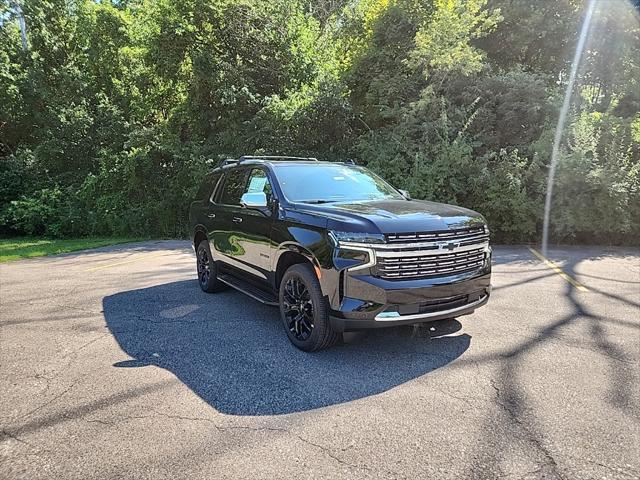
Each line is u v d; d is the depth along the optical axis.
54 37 19.94
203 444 2.85
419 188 11.98
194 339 4.79
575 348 4.34
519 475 2.49
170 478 2.52
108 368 4.06
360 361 4.11
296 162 5.65
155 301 6.43
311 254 4.14
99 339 4.85
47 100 18.75
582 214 11.20
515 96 13.52
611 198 10.89
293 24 15.64
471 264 4.25
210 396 3.49
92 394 3.56
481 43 16.48
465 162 11.91
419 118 13.56
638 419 3.05
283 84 15.73
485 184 11.84
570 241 12.05
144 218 15.83
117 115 18.19
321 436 2.91
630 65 14.07
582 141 11.43
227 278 6.22
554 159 11.30
